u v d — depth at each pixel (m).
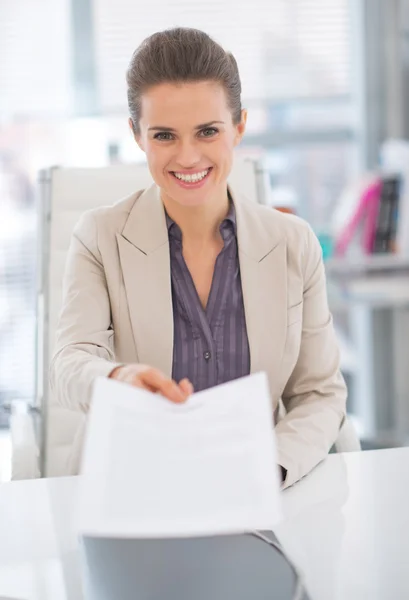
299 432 1.17
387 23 3.08
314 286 1.36
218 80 1.15
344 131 3.16
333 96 3.13
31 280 3.17
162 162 1.18
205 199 1.22
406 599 0.80
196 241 1.31
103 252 1.32
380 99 3.14
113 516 0.79
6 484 1.12
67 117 3.06
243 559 0.88
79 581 0.86
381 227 2.76
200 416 0.90
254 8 3.03
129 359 1.32
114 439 0.87
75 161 3.09
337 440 1.35
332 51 3.09
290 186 3.19
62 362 1.19
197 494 0.82
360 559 0.88
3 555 0.92
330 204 3.22
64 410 1.61
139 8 3.01
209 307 1.30
